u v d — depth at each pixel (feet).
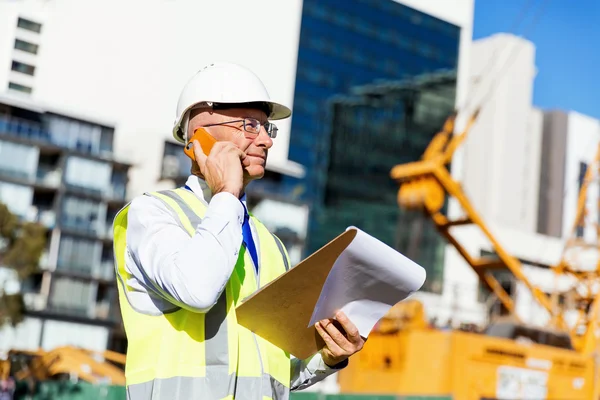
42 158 187.11
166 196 10.18
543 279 261.24
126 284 10.00
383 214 316.81
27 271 114.73
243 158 10.21
